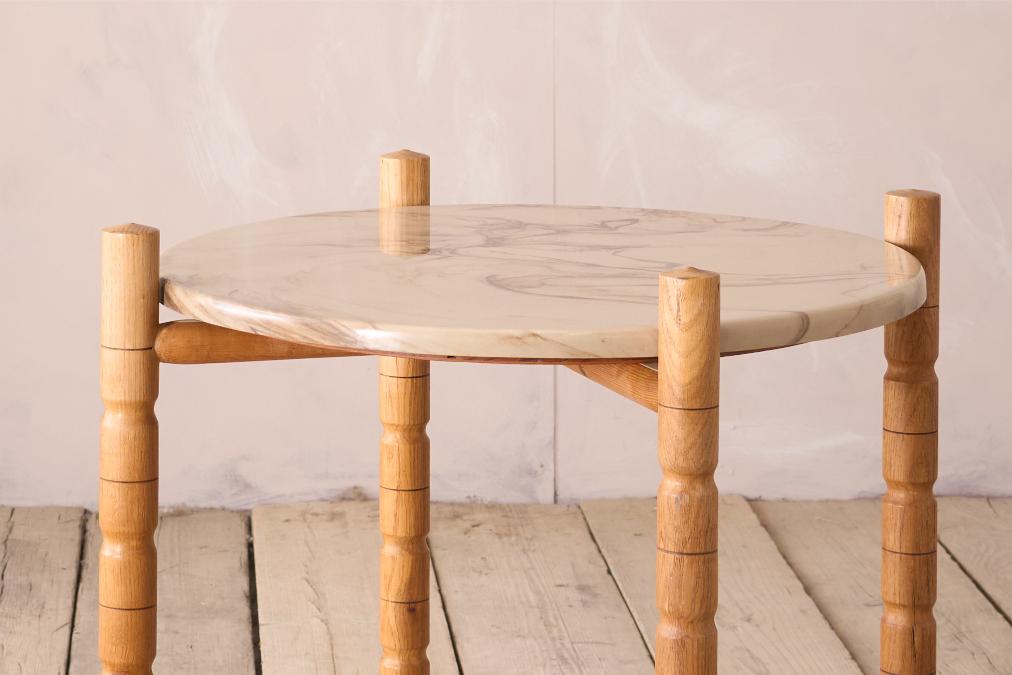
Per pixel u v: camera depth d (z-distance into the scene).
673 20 2.27
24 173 2.24
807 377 2.41
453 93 2.28
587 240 1.35
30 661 1.83
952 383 2.43
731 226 1.43
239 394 2.36
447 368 2.38
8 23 2.20
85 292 2.30
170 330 1.19
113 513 1.21
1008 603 2.04
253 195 2.29
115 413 1.20
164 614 1.98
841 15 2.29
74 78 2.22
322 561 2.16
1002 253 2.38
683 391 0.98
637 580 2.10
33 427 2.33
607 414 2.41
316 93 2.26
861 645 1.92
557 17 2.26
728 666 1.84
